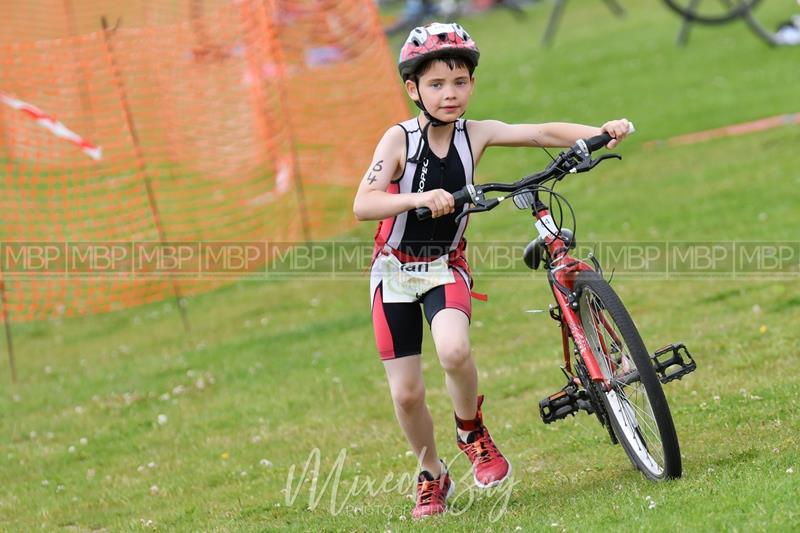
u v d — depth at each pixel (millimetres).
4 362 28734
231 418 21188
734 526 11188
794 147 35969
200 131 38875
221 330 28547
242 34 36281
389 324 13758
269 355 25312
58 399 24359
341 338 25828
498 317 25141
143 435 21031
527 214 35156
